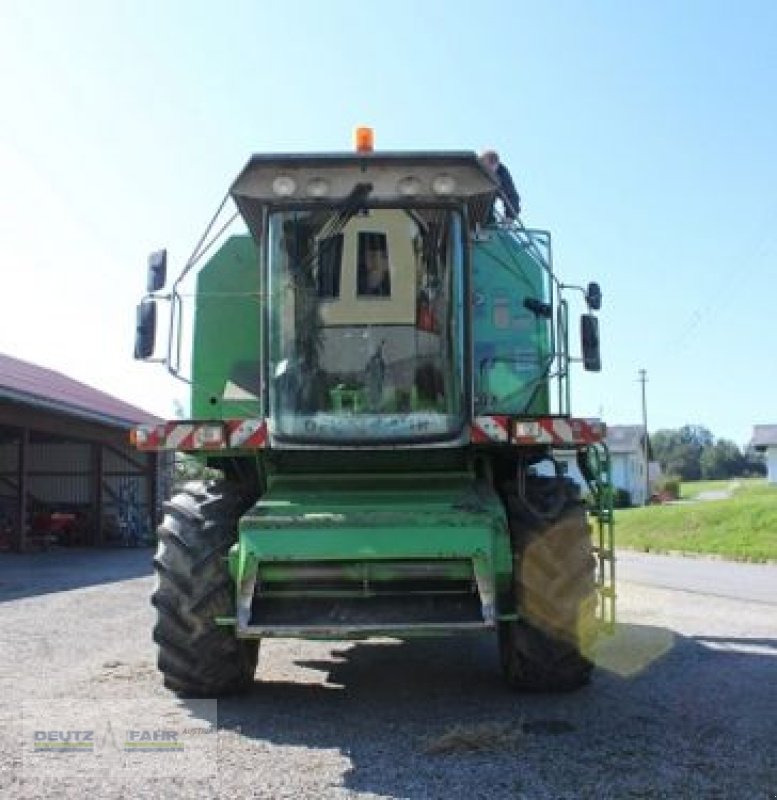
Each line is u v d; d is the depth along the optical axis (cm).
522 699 618
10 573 1745
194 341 669
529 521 620
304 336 625
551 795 429
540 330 677
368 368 624
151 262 646
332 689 659
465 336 626
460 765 475
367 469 640
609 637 855
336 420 618
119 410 2869
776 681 670
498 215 684
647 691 638
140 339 642
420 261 630
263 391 620
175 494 648
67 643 872
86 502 2955
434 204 627
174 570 598
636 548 2628
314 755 495
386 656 793
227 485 653
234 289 677
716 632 907
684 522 2861
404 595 562
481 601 547
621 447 6869
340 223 628
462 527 555
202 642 595
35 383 2459
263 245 629
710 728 540
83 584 1502
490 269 681
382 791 437
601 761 478
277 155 600
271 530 556
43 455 2981
